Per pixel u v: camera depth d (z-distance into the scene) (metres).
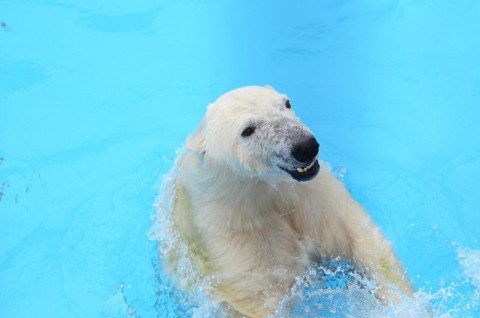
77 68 11.66
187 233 7.49
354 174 9.20
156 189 9.40
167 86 11.15
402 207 8.67
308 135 6.04
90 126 10.57
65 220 9.16
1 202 9.47
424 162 9.28
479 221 8.38
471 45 11.09
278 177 6.60
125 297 8.12
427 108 10.12
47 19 12.73
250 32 11.99
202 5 12.76
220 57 11.58
